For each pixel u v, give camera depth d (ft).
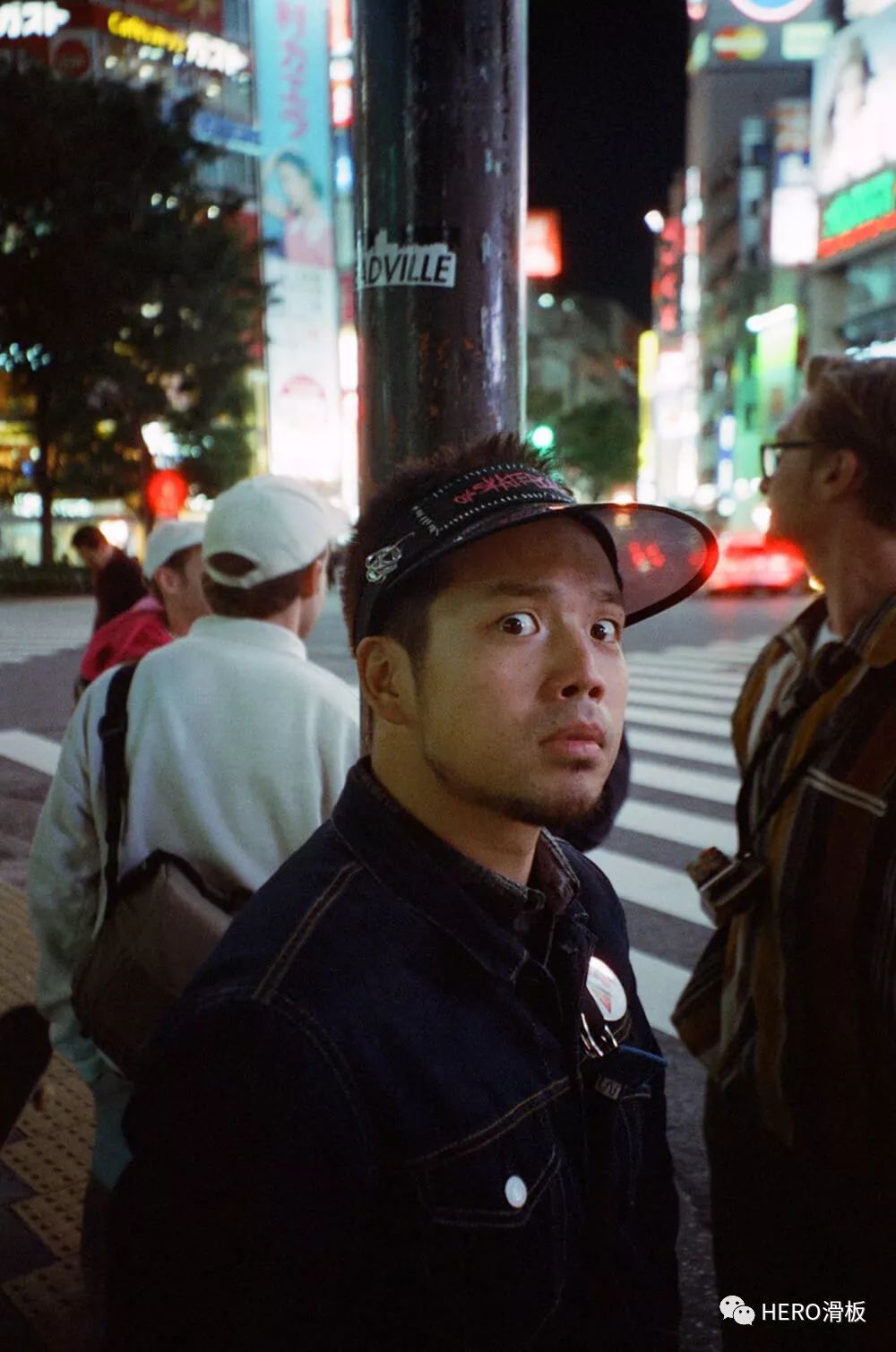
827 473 4.75
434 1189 2.77
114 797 5.69
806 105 175.83
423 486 3.06
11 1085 6.48
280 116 195.42
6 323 93.25
